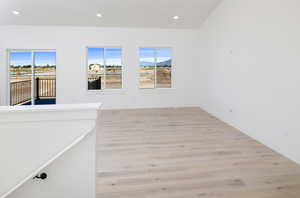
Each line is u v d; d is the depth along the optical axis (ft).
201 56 21.49
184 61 22.24
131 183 7.62
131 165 9.11
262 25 11.90
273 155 10.30
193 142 12.07
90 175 5.21
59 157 5.03
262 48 11.93
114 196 6.79
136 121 16.89
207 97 20.29
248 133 13.44
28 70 20.52
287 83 10.07
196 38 22.17
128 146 11.41
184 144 11.75
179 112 20.30
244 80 13.87
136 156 10.08
